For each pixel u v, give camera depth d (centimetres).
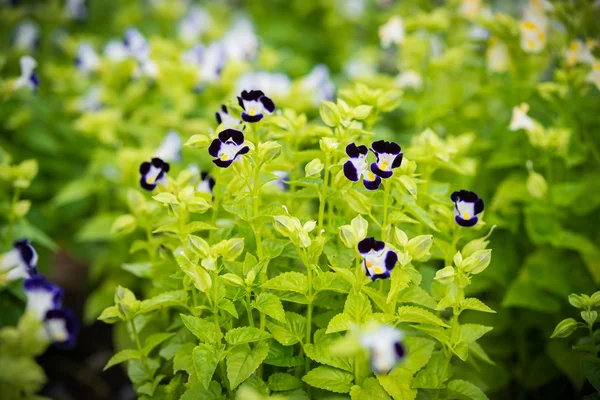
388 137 97
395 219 68
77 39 139
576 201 89
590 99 95
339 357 67
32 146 108
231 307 66
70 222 113
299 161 77
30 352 66
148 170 74
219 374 71
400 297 69
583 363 70
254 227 68
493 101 109
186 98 102
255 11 169
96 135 105
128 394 101
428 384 68
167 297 70
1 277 70
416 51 102
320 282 67
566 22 92
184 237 69
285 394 68
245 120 69
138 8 157
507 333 91
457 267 67
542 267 86
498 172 94
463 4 108
